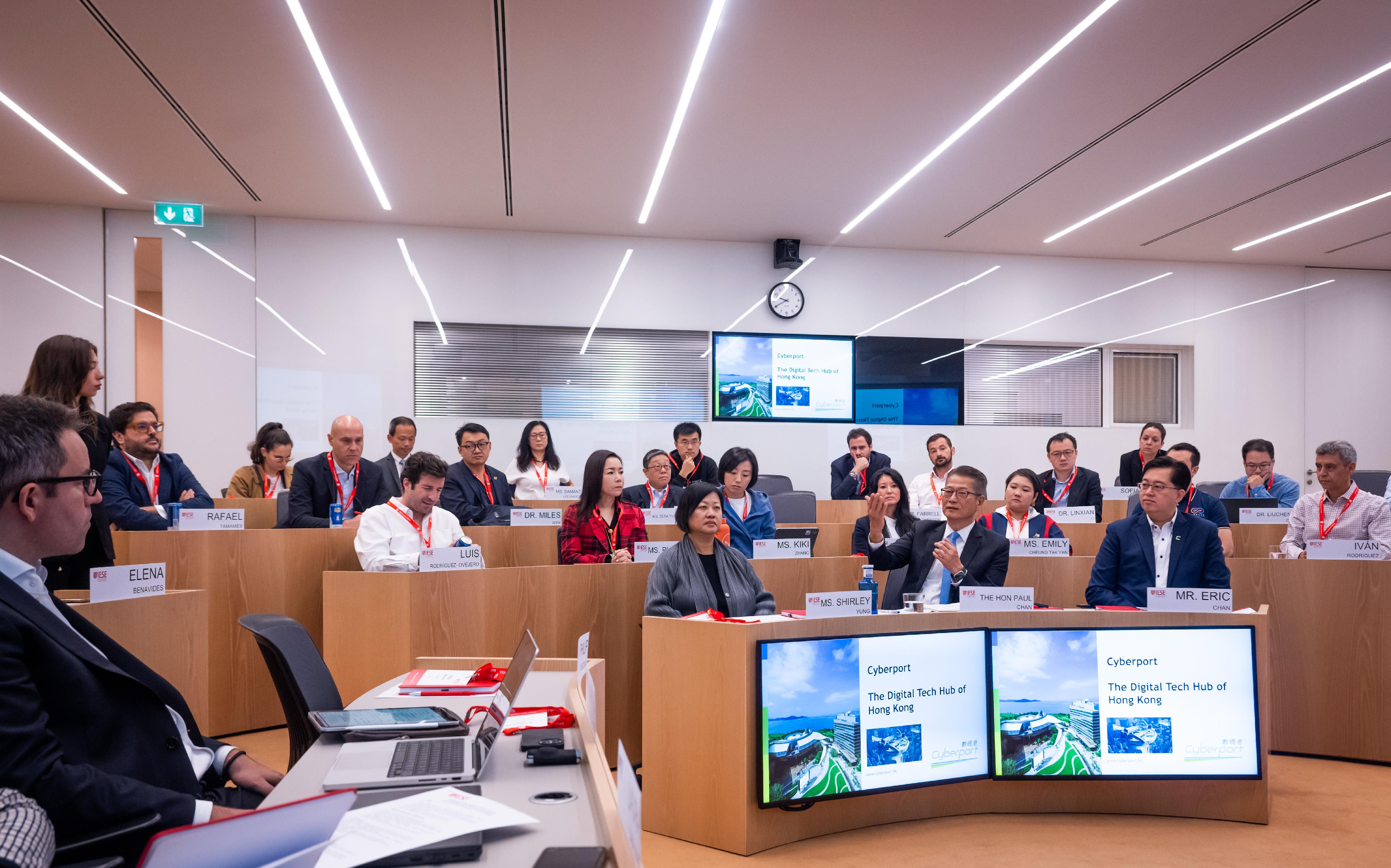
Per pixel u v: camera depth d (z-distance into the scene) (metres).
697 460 6.38
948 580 3.75
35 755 1.24
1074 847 2.73
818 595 2.98
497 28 4.26
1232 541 4.64
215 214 7.14
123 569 2.41
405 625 3.40
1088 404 8.62
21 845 1.00
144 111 5.16
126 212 7.00
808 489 8.05
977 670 2.96
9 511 1.39
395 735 1.65
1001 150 5.80
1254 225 7.46
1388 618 3.68
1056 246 8.12
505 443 7.58
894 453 8.20
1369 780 3.46
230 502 5.07
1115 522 3.80
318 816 0.94
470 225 7.46
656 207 6.98
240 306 7.16
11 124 5.34
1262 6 4.09
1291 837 2.83
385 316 7.41
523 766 1.47
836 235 7.78
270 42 4.38
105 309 6.95
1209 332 8.74
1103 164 6.05
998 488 8.38
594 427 7.72
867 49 4.48
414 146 5.71
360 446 4.76
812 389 8.09
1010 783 3.07
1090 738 2.97
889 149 5.78
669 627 2.90
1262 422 8.80
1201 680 2.98
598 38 4.36
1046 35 4.35
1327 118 5.30
